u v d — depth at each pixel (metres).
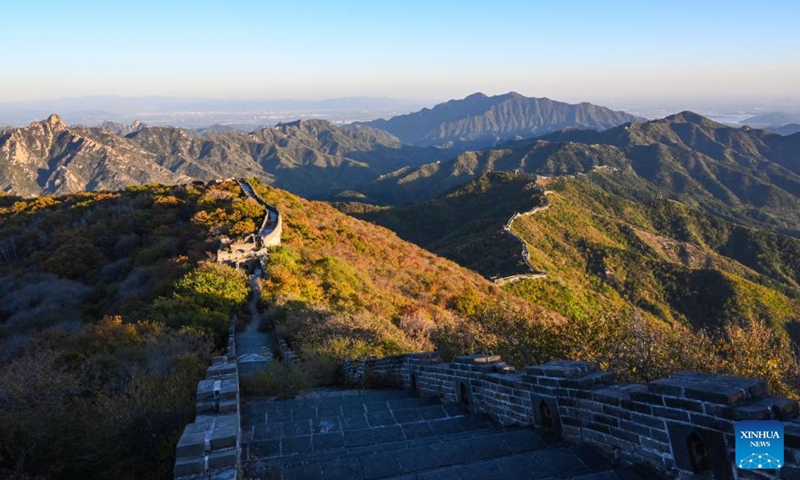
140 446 5.83
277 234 33.03
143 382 7.09
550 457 4.69
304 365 11.34
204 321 16.34
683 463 3.84
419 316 21.61
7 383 6.45
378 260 38.59
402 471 4.82
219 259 26.09
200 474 4.11
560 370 5.27
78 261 36.56
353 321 16.23
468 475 4.46
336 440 6.31
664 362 7.91
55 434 5.34
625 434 4.42
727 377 3.92
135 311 18.06
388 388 10.48
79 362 10.21
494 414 6.72
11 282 34.34
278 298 20.39
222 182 56.09
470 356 7.46
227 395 5.57
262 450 6.05
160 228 38.75
